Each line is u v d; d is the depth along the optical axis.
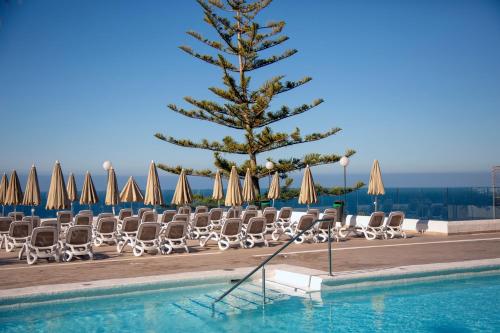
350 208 20.08
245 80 25.50
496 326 6.11
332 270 8.38
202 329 5.99
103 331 5.87
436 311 6.68
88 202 14.95
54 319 6.29
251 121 25.75
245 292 7.63
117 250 11.48
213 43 25.98
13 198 15.06
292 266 8.51
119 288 7.17
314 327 6.08
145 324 6.14
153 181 13.91
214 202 27.55
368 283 7.85
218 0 24.77
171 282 7.52
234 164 25.92
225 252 11.30
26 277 8.03
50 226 9.99
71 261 9.88
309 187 15.14
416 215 18.27
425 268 8.27
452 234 14.83
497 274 8.77
